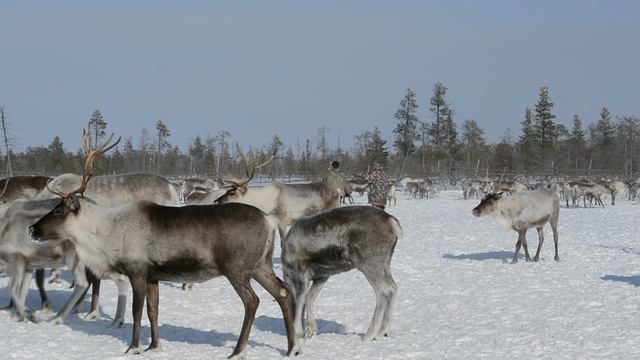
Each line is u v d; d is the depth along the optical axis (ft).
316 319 34.45
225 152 238.68
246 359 26.66
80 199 28.12
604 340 28.68
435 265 51.29
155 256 26.94
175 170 232.94
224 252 26.48
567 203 119.55
